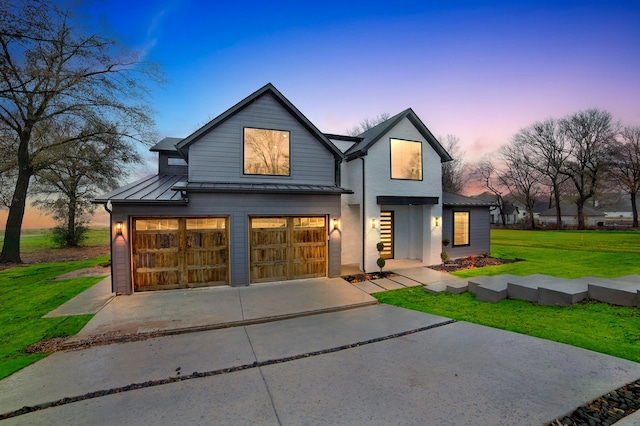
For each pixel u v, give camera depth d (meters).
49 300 7.02
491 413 2.61
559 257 12.28
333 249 9.30
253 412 2.76
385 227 12.32
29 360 4.07
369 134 11.93
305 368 3.67
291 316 5.90
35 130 13.55
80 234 20.16
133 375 3.60
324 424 2.55
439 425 2.47
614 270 9.18
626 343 4.02
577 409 2.64
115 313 5.96
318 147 9.84
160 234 7.76
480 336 4.52
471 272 9.77
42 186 17.05
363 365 3.69
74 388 3.30
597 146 28.73
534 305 6.01
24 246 20.36
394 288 8.06
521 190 36.84
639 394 2.85
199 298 7.04
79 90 12.92
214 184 8.38
